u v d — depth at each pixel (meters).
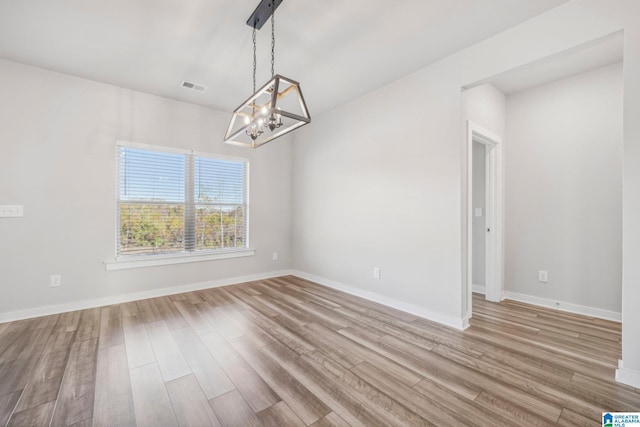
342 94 3.52
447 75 2.68
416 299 2.95
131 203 3.42
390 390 1.69
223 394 1.65
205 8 2.03
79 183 3.08
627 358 1.75
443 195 2.71
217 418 1.46
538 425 1.41
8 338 2.34
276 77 1.78
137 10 2.05
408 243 3.02
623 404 1.56
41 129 2.89
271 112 1.72
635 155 1.72
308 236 4.50
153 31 2.30
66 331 2.49
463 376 1.83
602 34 1.84
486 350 2.18
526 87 3.34
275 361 2.01
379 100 3.34
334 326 2.64
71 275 3.03
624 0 1.76
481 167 3.71
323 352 2.15
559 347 2.23
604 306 2.86
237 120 4.20
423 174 2.88
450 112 2.66
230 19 2.15
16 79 2.78
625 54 1.75
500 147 3.40
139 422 1.43
